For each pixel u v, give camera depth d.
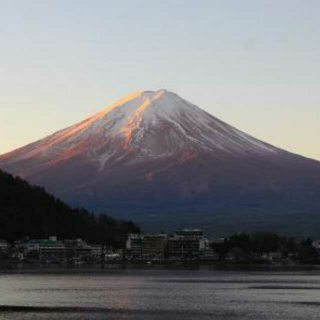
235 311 159.38
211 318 148.50
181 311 159.12
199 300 182.75
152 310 160.50
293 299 185.50
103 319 145.88
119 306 168.00
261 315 152.88
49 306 166.50
